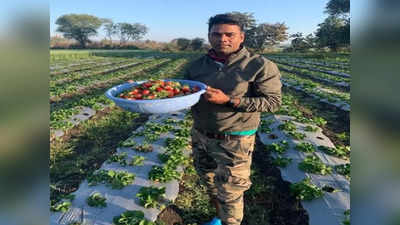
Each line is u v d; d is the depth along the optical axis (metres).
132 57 51.81
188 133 7.89
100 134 8.54
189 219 4.36
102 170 5.52
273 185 5.40
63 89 15.15
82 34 98.44
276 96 2.97
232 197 3.20
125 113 10.68
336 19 57.03
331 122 9.91
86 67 31.27
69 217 4.23
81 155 6.95
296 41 63.59
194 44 80.81
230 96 2.99
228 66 3.02
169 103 2.66
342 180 5.34
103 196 4.76
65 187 5.41
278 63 34.91
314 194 4.77
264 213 4.57
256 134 8.31
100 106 11.22
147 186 5.07
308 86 16.14
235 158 3.14
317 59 41.28
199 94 2.82
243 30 3.00
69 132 8.59
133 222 4.04
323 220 4.31
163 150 6.77
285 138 7.75
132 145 6.94
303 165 5.79
